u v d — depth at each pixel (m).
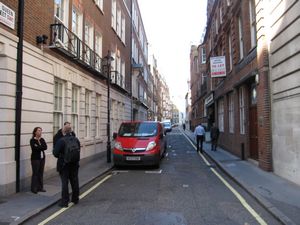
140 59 39.75
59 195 8.44
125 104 27.16
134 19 33.72
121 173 12.84
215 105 26.70
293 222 5.89
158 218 6.54
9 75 8.58
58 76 12.01
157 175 12.20
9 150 8.52
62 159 7.59
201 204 7.70
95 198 8.44
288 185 9.30
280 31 10.21
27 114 9.59
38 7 10.50
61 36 12.30
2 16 8.29
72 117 14.17
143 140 14.15
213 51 28.05
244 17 14.87
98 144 17.75
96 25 17.92
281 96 10.43
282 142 10.46
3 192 8.23
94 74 17.03
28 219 6.45
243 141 16.03
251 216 6.67
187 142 31.53
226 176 11.78
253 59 13.26
